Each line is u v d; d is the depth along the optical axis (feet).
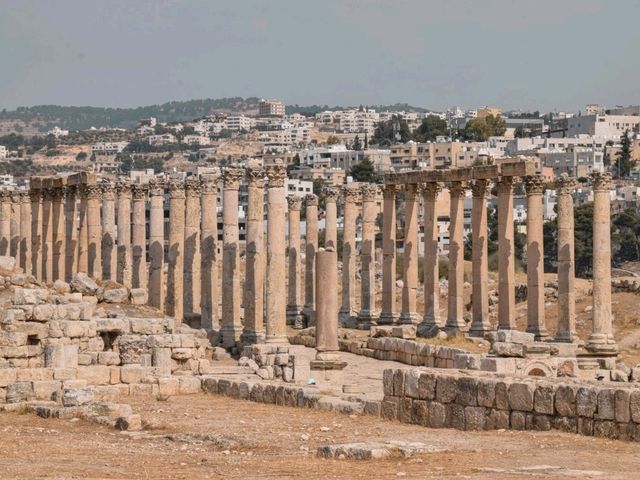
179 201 473.67
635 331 469.98
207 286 443.73
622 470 163.53
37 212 530.68
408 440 197.36
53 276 519.60
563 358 303.27
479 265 422.00
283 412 250.57
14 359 289.94
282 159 422.00
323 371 298.76
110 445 203.21
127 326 310.65
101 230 524.52
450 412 216.54
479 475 160.25
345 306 490.90
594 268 385.70
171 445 202.18
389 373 231.91
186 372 311.68
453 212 433.89
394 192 462.19
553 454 177.99
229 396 283.38
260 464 176.96
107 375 289.94
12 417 244.01
